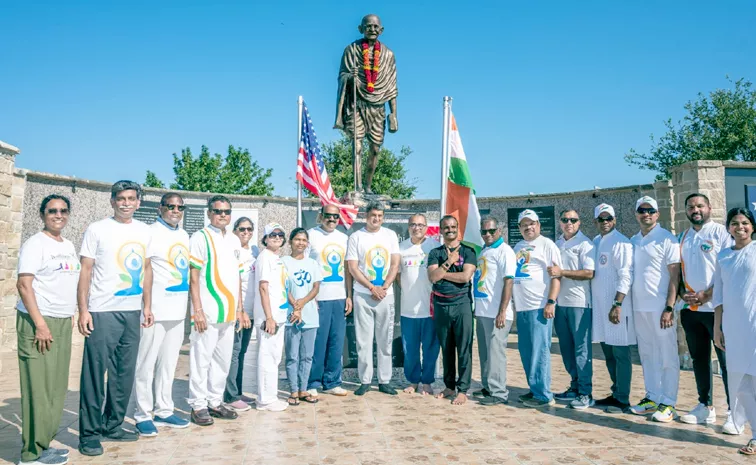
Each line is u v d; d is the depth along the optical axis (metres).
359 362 6.30
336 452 4.21
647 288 5.39
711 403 5.16
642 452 4.25
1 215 7.61
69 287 4.14
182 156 25.81
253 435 4.67
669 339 5.28
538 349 5.79
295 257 5.86
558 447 4.36
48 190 9.95
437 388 6.71
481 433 4.75
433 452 4.22
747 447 4.22
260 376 5.55
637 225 11.30
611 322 5.54
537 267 5.86
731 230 4.53
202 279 5.09
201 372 5.06
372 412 5.46
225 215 5.20
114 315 4.31
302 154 7.60
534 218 5.94
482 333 6.00
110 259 4.32
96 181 10.52
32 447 3.91
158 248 4.77
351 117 8.12
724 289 4.57
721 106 21.05
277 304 5.52
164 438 4.59
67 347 4.14
